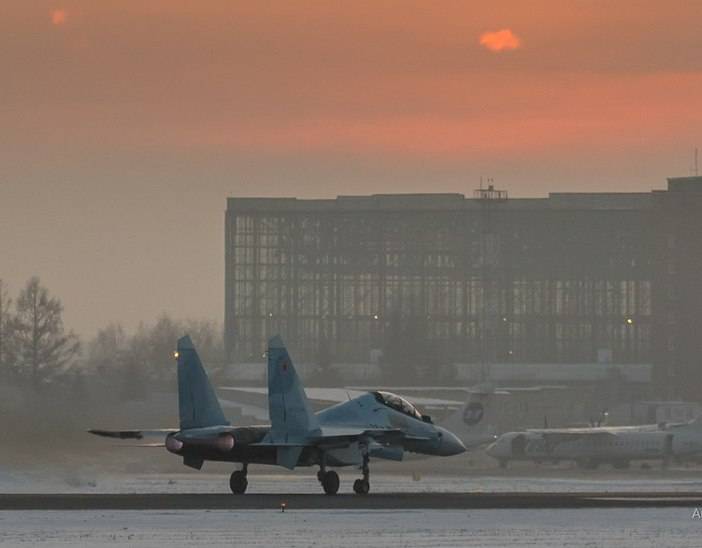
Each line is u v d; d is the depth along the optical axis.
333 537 181.00
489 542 177.12
